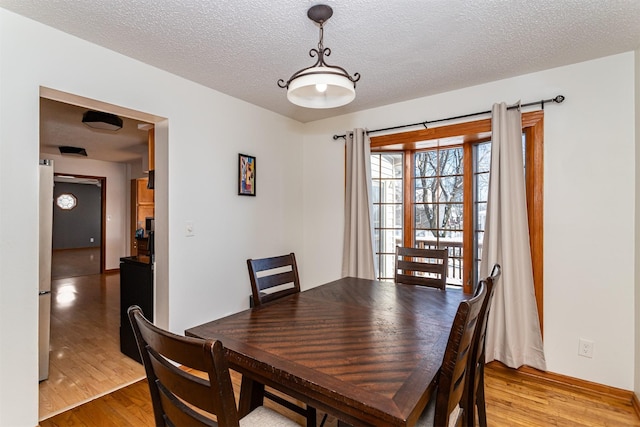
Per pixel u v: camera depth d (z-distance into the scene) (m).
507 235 2.46
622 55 2.19
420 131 3.00
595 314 2.27
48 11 1.73
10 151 1.75
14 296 1.76
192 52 2.19
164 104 2.48
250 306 3.19
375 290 2.16
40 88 1.88
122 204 6.96
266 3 1.66
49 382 2.32
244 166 3.13
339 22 1.83
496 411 2.03
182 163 2.61
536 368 2.43
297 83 1.44
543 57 2.25
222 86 2.79
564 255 2.37
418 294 2.06
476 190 3.01
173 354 0.82
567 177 2.36
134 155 6.07
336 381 1.01
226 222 2.98
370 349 1.24
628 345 2.16
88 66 2.05
